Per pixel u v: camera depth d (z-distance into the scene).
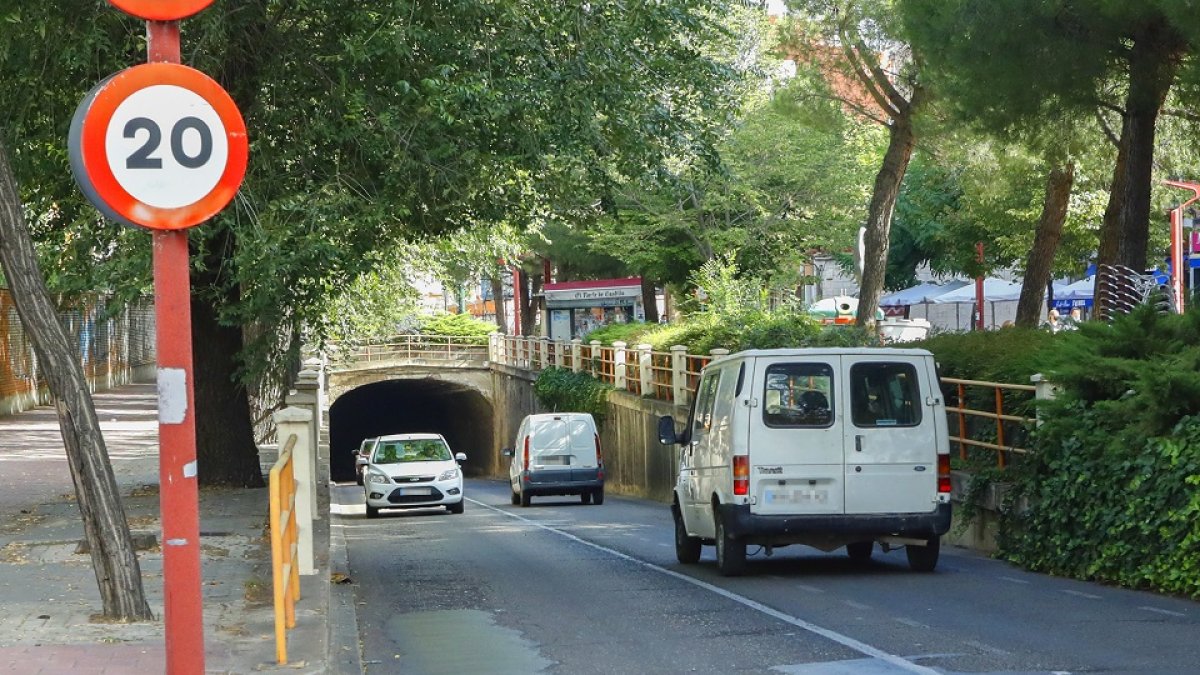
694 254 46.81
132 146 6.90
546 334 53.78
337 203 17.14
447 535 21.83
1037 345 17.31
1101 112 21.02
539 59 17.53
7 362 41.66
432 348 61.47
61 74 17.36
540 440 32.78
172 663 6.96
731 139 42.31
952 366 19.34
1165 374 12.74
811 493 14.16
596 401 40.78
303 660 8.94
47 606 10.91
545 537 20.78
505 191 19.05
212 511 18.39
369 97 17.67
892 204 29.77
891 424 14.30
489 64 17.31
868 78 29.42
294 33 18.19
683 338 35.47
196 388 21.84
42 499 20.08
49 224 19.52
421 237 19.95
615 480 39.78
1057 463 14.45
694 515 15.77
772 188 44.81
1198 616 10.84
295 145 18.16
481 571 15.62
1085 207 39.94
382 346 60.59
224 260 18.22
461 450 71.69
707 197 43.56
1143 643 9.57
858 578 14.08
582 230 20.91
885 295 57.91
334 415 78.88
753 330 33.00
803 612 11.62
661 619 11.48
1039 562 14.52
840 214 44.94
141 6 6.91
